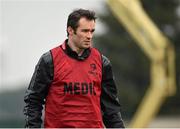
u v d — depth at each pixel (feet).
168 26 438.81
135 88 424.05
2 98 370.12
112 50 435.53
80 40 51.03
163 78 162.50
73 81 51.16
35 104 51.55
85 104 51.16
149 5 439.22
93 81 51.57
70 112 50.98
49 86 51.47
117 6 162.30
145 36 161.38
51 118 51.34
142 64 422.82
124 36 436.76
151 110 165.68
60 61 51.34
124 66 422.82
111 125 53.47
